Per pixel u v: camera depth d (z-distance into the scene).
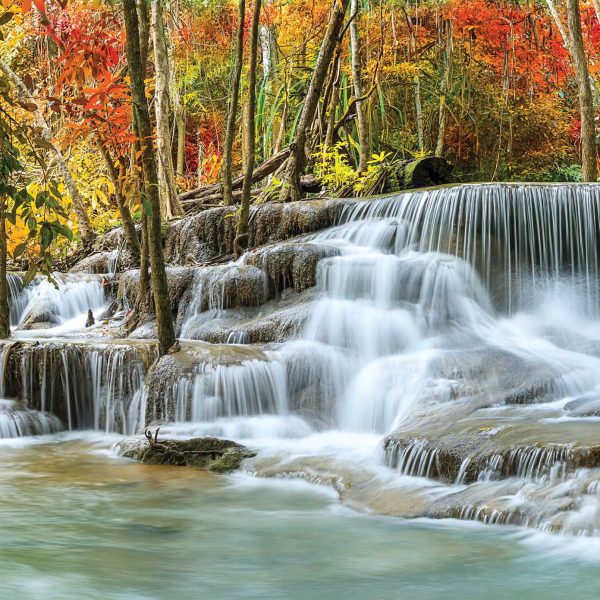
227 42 25.58
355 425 9.43
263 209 13.70
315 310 10.76
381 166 15.58
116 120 7.67
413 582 4.88
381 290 11.23
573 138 24.39
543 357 9.45
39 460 8.66
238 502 6.88
